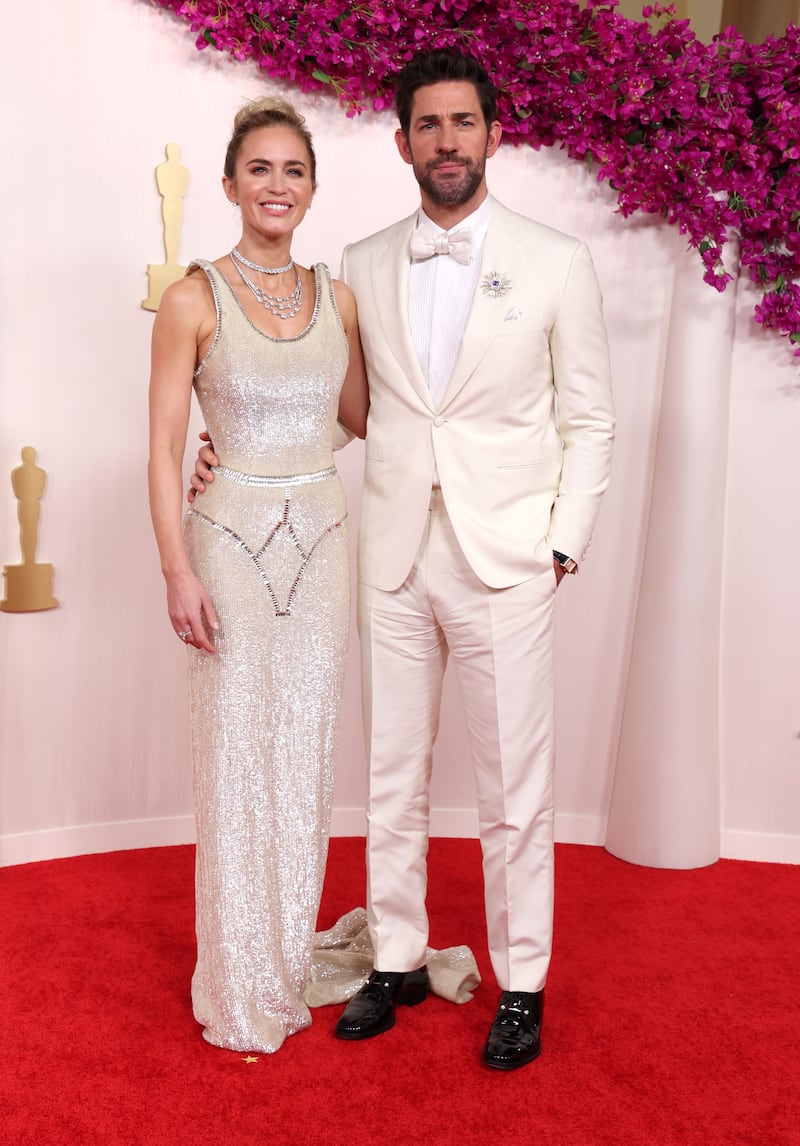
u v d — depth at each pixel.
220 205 3.53
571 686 3.78
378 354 2.54
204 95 3.47
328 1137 2.12
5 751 3.50
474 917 3.17
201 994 2.50
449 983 2.68
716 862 3.70
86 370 3.47
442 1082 2.32
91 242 3.44
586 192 3.58
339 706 2.58
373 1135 2.13
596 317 2.50
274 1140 2.10
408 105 2.42
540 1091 2.29
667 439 3.59
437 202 2.44
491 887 2.54
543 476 2.52
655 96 3.37
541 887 2.51
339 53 3.36
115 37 3.38
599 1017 2.62
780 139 3.34
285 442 2.45
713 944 3.04
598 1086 2.32
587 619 3.75
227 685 2.44
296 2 3.31
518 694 2.48
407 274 2.52
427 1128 2.15
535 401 2.50
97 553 3.55
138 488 3.57
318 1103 2.23
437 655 2.61
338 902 3.25
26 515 3.43
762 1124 2.20
